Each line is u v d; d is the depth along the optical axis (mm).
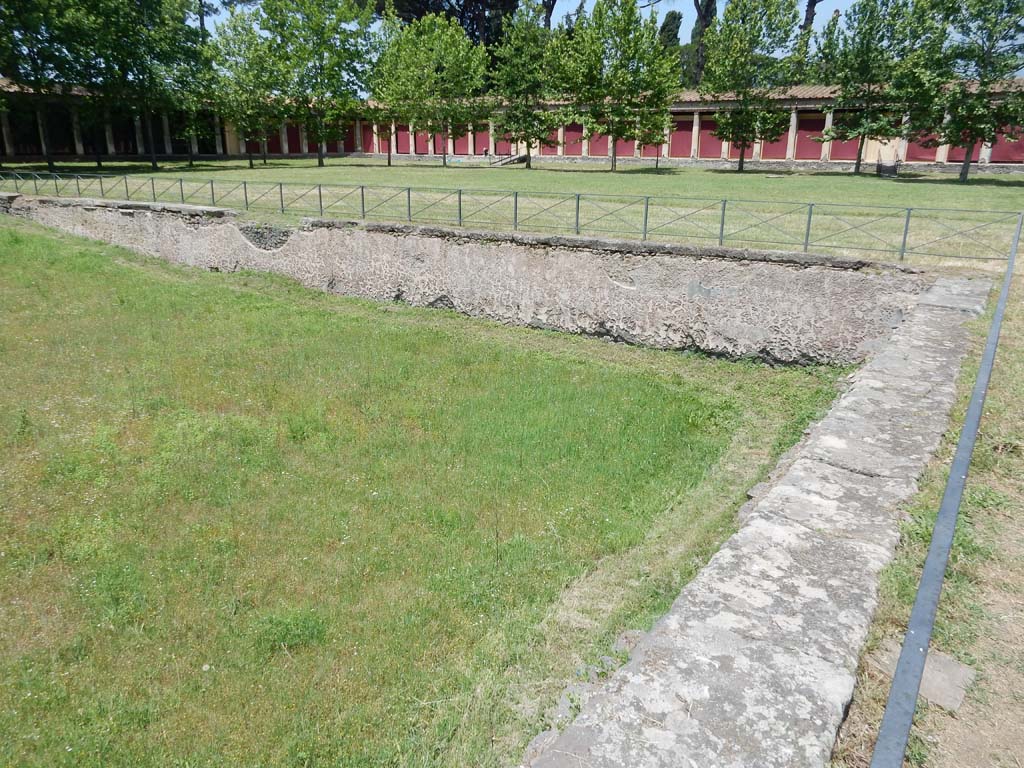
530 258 15711
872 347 12289
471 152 51031
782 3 33844
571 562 6949
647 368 13578
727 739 2951
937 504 4828
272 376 12359
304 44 41125
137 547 7113
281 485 8500
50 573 6703
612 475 8852
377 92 43594
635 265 14484
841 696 3156
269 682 5336
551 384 12320
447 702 5043
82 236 23781
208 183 27656
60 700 5172
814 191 24781
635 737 2979
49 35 33531
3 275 18516
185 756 4688
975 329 9102
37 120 41750
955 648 3656
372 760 4598
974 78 28188
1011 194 23297
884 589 3928
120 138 45844
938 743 3121
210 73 40406
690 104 41844
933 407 6496
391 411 10938
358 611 6168
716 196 22922
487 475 8820
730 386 12633
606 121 37031
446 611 6168
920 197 22453
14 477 8516
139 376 12109
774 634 3547
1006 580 4176
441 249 16922
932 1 28453
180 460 9039
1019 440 5906
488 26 54438
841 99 32750
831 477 5191
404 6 52969
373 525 7625
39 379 11766
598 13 35562
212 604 6270
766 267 13102
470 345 14648
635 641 5328
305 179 30922
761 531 4453
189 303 17109
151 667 5512
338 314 16922
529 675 5238
